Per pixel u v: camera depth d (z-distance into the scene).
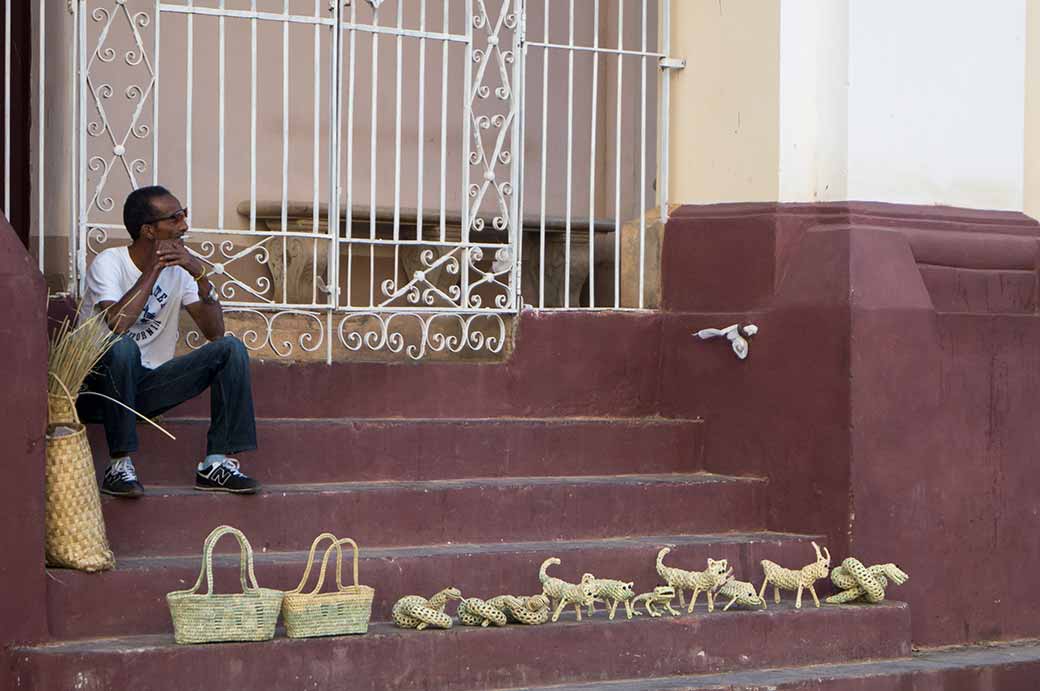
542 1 12.64
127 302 8.36
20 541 7.50
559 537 9.38
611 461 10.06
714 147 10.59
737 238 10.28
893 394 9.69
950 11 10.34
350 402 9.74
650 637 8.52
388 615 8.41
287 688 7.59
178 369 8.45
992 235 10.30
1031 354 10.37
